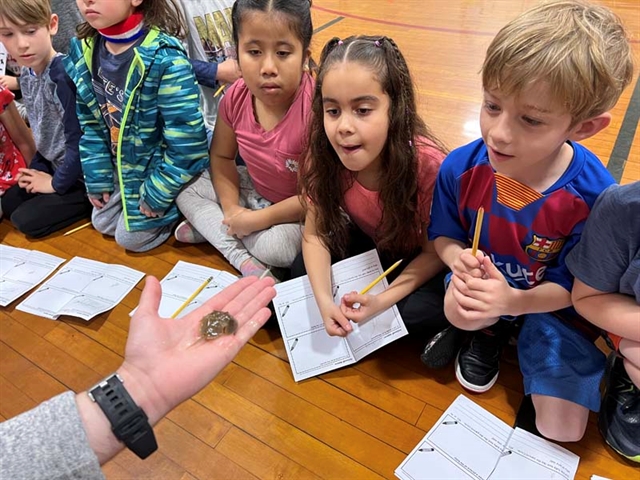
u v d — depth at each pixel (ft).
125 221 5.13
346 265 4.12
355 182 3.91
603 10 2.57
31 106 5.57
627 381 3.35
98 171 5.29
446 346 3.84
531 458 3.28
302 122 4.30
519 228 3.23
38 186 5.67
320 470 3.35
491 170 3.18
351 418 3.65
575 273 3.07
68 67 4.99
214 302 2.85
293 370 3.97
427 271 3.98
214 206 5.16
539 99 2.41
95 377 4.13
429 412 3.65
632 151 6.28
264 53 3.98
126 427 2.01
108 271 5.11
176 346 2.41
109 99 4.88
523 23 2.51
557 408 3.28
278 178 4.72
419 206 3.84
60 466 1.80
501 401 3.68
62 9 6.01
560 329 3.47
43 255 5.42
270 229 4.68
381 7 12.88
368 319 3.99
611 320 2.95
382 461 3.37
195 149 4.91
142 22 4.64
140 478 3.41
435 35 10.72
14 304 4.87
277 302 4.24
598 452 3.32
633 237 2.69
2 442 1.79
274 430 3.62
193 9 5.76
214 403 3.82
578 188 2.96
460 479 3.20
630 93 7.55
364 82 3.21
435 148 3.81
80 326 4.58
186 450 3.54
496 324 3.83
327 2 13.48
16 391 4.06
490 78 2.53
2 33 4.90
